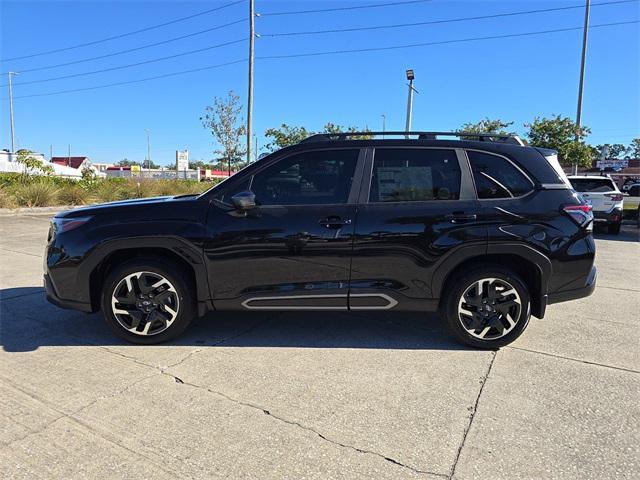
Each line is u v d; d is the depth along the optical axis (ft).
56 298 13.70
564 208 13.35
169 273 13.35
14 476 8.04
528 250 13.08
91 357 12.94
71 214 13.93
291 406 10.44
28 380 11.53
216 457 8.63
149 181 71.82
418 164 13.52
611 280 23.43
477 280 13.38
